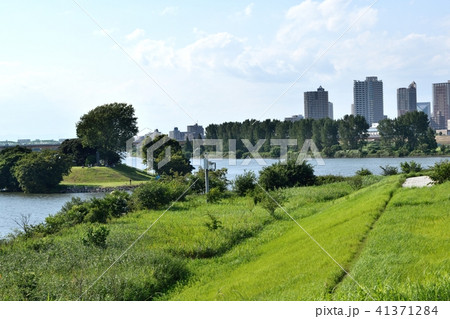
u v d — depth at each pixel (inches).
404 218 672.4
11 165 3703.3
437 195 818.8
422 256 472.4
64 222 1146.0
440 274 393.4
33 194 3398.1
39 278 603.8
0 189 3777.1
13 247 893.8
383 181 1334.9
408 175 1395.2
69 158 3700.8
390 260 472.1
